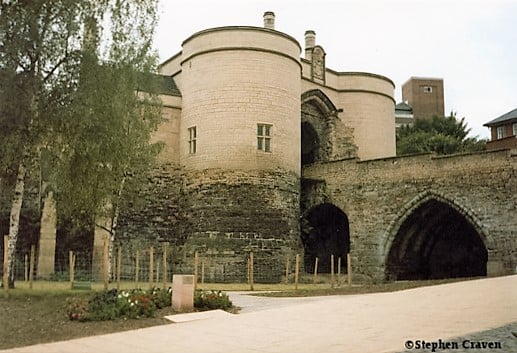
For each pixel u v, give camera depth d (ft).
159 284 68.54
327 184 99.60
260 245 86.63
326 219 107.65
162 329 36.96
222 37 92.94
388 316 37.50
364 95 119.75
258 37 92.73
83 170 57.57
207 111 92.17
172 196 95.71
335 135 114.62
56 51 55.42
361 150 117.50
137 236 92.17
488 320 33.22
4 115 53.26
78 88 55.01
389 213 91.15
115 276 81.56
